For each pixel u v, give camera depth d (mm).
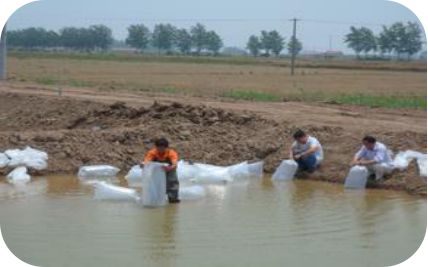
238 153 17297
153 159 13641
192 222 12117
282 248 10594
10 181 15469
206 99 27297
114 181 15664
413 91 35562
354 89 36969
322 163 16125
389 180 14922
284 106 24922
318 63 69438
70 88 31641
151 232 11391
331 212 12852
